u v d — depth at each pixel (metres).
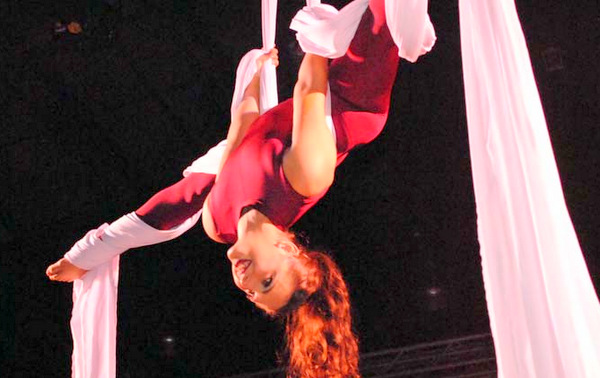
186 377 8.58
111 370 3.56
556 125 7.66
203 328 8.70
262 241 2.96
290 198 2.93
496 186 2.38
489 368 7.61
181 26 7.75
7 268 8.77
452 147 8.18
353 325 8.16
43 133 8.26
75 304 3.65
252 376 8.25
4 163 8.42
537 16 7.55
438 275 8.20
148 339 8.68
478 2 2.51
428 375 7.77
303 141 2.85
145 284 8.80
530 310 2.26
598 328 2.27
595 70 7.48
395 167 8.41
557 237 2.30
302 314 3.05
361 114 2.96
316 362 3.00
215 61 8.00
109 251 3.52
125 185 8.61
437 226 8.30
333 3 7.51
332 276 3.10
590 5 7.38
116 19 7.65
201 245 8.83
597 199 7.52
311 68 2.94
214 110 8.27
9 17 7.53
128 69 7.98
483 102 2.45
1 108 8.07
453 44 7.86
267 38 3.36
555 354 2.22
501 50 2.46
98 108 8.20
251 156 3.02
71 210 8.69
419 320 8.12
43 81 7.97
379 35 2.83
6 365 8.52
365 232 8.51
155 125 8.38
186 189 3.36
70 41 7.72
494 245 2.35
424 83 8.06
